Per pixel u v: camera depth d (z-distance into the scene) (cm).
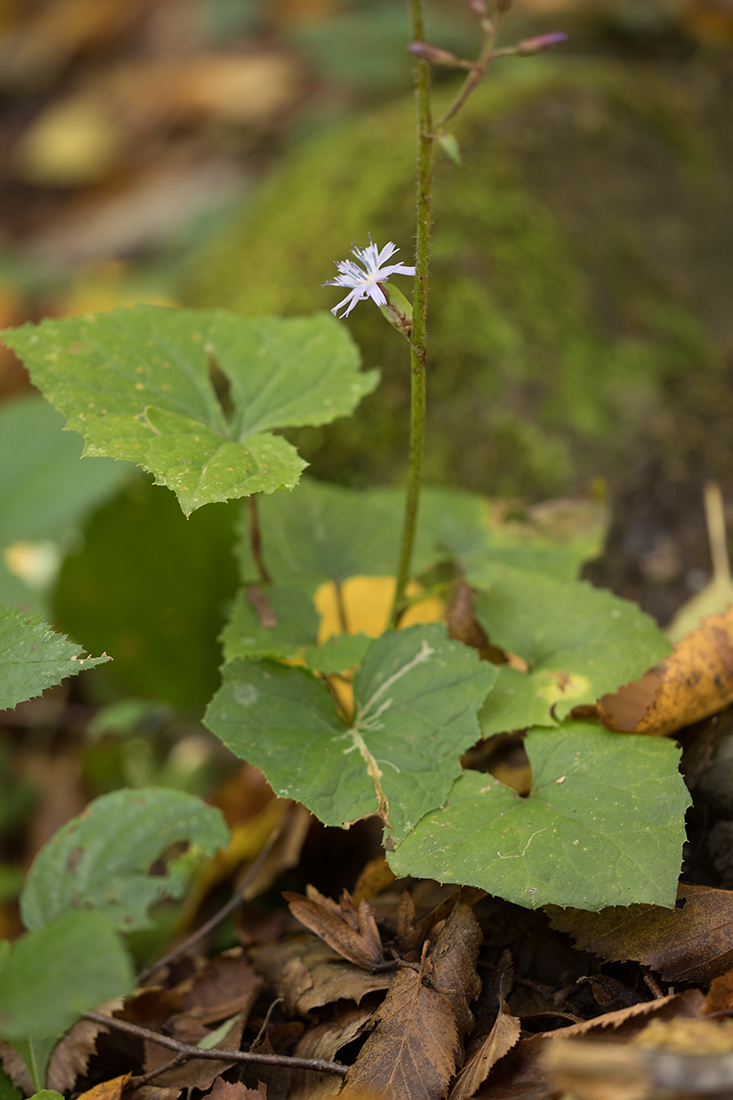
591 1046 57
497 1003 64
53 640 63
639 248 95
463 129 98
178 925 73
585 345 87
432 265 88
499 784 65
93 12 218
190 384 69
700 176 106
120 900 67
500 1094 61
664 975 63
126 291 144
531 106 102
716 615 69
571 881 62
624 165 102
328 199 98
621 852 63
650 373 87
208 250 133
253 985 67
